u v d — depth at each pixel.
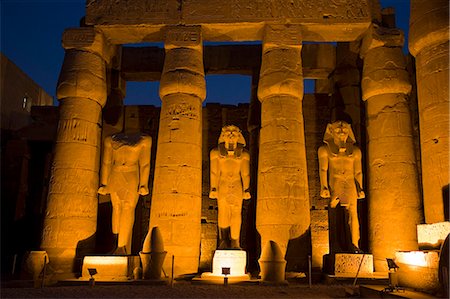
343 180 11.48
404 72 12.96
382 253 11.87
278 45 12.98
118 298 7.84
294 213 11.65
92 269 9.76
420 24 10.84
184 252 11.68
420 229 8.86
